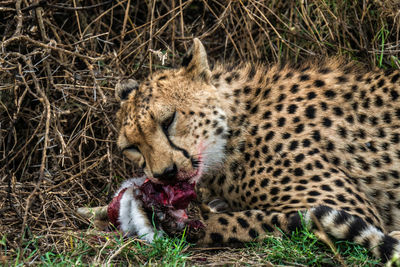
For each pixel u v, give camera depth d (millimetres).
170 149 6832
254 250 6398
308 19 10219
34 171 9219
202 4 10859
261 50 10594
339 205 6531
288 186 6848
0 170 8562
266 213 6629
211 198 7699
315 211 6184
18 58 8219
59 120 8688
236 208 7387
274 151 7055
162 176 6762
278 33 9711
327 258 6066
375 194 7172
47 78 8727
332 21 10148
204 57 7273
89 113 8891
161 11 10922
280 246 6148
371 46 9969
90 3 10484
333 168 6980
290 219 6414
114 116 8922
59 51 8219
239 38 10539
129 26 10062
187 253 6445
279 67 7840
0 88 8445
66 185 8641
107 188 8883
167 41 10398
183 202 6723
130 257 6281
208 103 7160
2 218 7504
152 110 6871
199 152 7016
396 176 7113
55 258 6137
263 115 7293
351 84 7469
